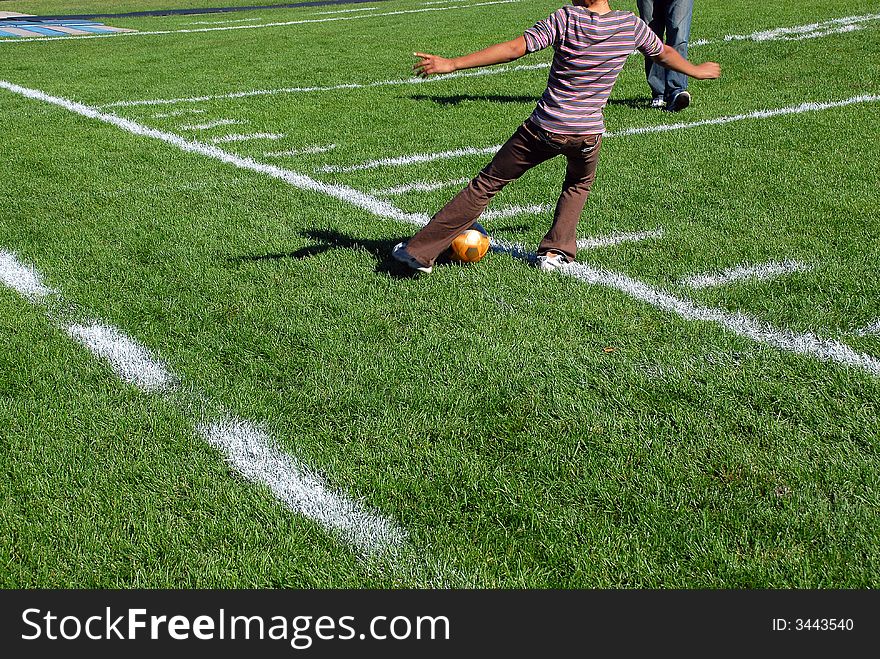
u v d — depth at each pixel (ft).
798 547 8.25
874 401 10.46
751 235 16.46
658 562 8.19
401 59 40.96
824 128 24.86
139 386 11.23
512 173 13.67
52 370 11.61
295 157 23.62
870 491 8.87
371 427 10.25
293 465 9.58
